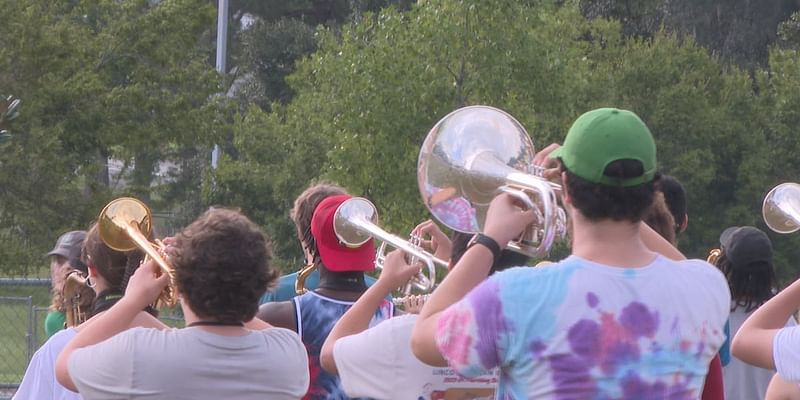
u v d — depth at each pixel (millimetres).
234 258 8023
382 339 9148
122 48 72500
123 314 8234
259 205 82375
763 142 88188
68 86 67625
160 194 98125
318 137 76125
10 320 32219
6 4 66812
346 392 9445
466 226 7809
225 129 75875
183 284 8070
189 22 73625
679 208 11930
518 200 7270
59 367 8180
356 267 10477
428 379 9148
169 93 73375
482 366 6766
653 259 6906
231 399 8008
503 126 7945
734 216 88375
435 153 7879
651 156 6785
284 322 10352
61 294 11344
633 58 87938
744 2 109000
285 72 127875
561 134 62000
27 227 65625
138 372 7859
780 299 8523
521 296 6680
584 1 111312
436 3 58125
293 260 78688
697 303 6840
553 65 59156
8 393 29078
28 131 66250
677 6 110562
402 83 57938
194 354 7957
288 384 8297
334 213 10281
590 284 6684
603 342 6602
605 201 6773
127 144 71125
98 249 9391
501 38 57406
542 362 6629
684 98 86625
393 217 58594
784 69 90875
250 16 145000
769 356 8289
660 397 6641
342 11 132250
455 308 6801
